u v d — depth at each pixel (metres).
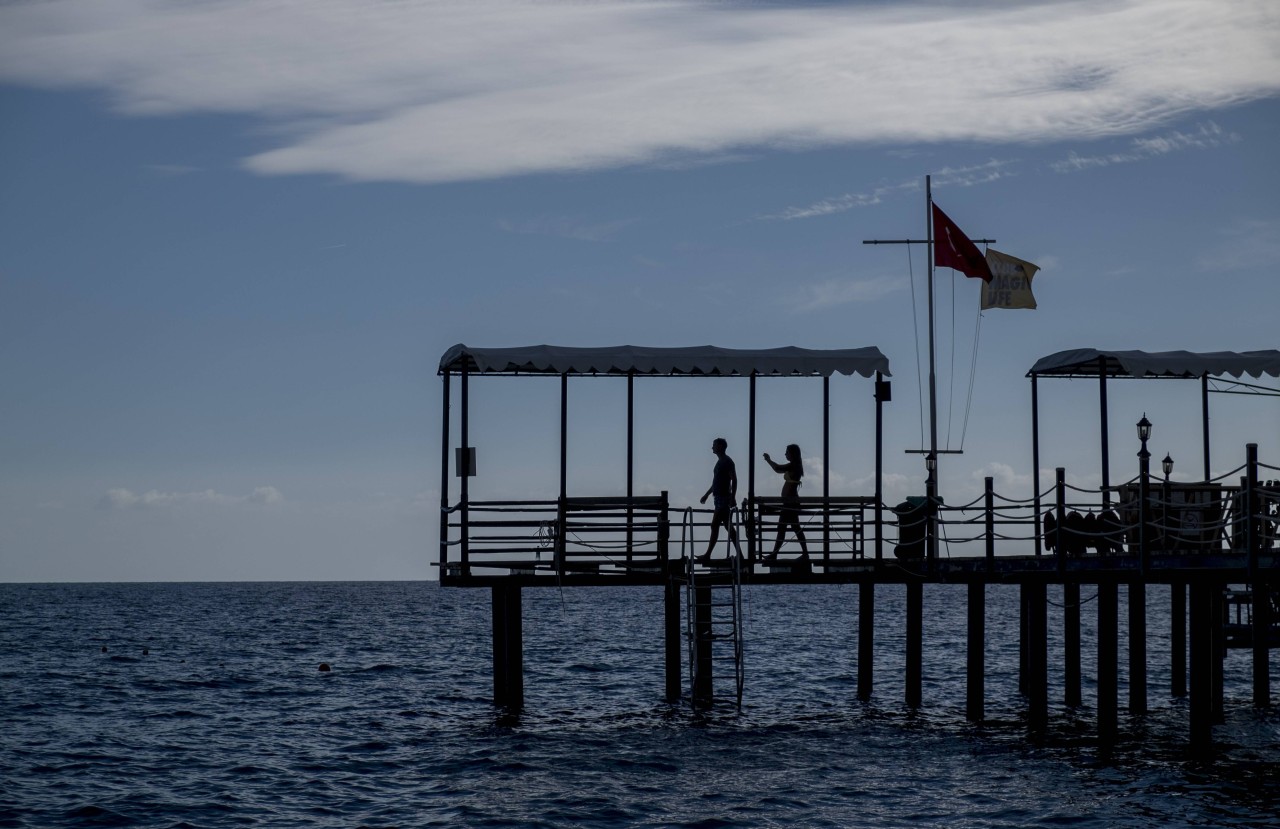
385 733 28.16
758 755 24.28
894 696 33.59
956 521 25.98
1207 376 27.33
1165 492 23.31
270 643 59.97
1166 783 20.98
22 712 32.84
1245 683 36.22
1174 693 31.47
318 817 19.84
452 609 108.44
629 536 26.50
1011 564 24.48
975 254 30.06
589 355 25.73
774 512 27.03
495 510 26.06
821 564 27.28
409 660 48.81
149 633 69.25
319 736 27.91
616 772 22.77
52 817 20.00
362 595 164.88
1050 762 22.98
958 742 25.33
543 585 26.42
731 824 18.92
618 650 51.41
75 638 64.50
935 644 54.28
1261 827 18.16
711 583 27.34
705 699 30.89
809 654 48.16
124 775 23.38
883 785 21.36
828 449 27.58
